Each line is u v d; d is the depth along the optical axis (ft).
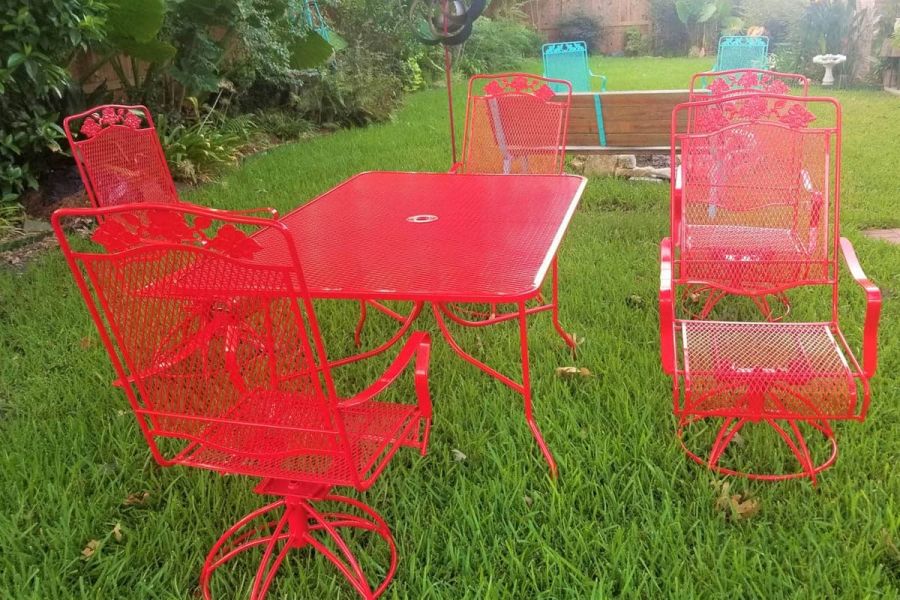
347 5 36.47
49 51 16.92
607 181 19.08
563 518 7.04
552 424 8.51
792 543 6.65
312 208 9.51
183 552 6.99
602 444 8.11
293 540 6.43
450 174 11.14
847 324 10.50
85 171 12.12
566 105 13.08
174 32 22.81
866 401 6.93
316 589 6.49
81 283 5.44
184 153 20.99
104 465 8.14
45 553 6.93
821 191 9.83
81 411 9.21
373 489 7.75
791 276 9.67
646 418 8.55
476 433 8.53
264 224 4.79
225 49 25.07
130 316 5.59
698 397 7.18
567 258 13.83
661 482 7.52
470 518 7.10
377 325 11.57
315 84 30.04
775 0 46.19
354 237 8.21
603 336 10.59
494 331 11.18
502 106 13.44
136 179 12.21
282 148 25.86
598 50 64.95
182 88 25.14
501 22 54.90
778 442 8.10
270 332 5.47
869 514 6.89
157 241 5.15
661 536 6.81
